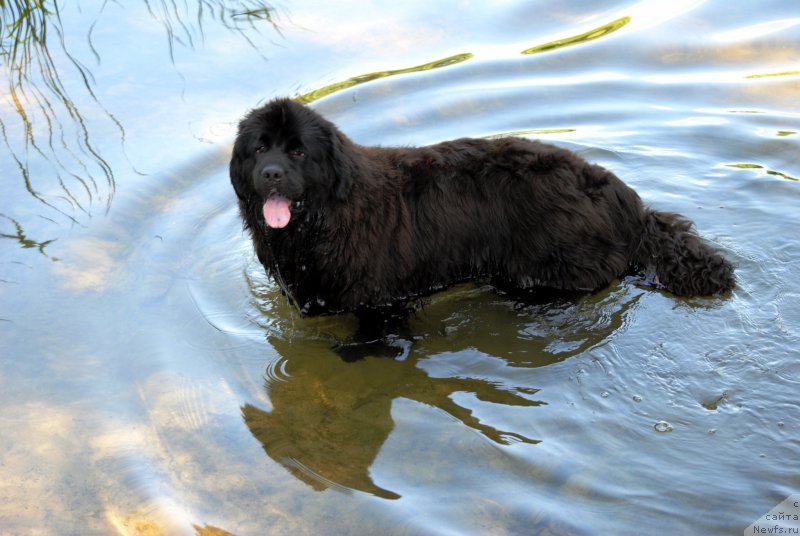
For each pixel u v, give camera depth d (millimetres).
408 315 4242
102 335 4176
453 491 3738
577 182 4277
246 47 5383
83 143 4863
